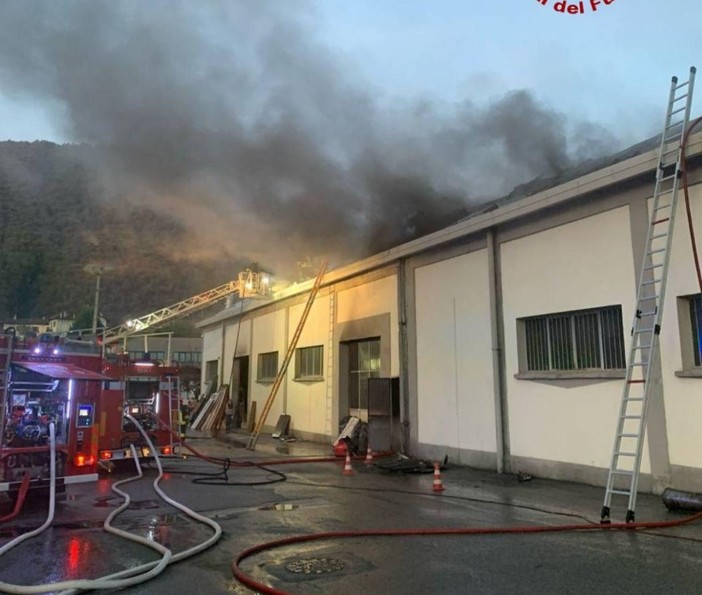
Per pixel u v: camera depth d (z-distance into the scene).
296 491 8.94
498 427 10.88
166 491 8.93
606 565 4.93
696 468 7.70
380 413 13.93
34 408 8.99
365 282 15.96
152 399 12.39
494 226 11.31
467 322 12.02
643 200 8.70
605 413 9.04
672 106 8.04
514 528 6.17
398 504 7.82
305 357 19.44
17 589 4.15
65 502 8.06
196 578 4.65
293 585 4.47
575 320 9.86
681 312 8.12
